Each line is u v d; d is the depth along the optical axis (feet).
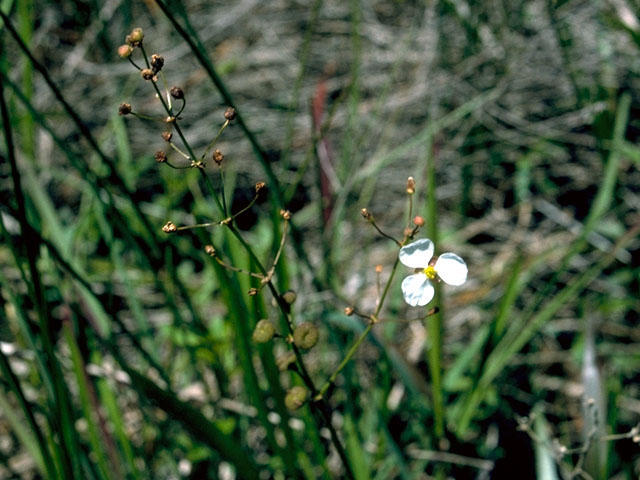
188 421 1.44
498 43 3.04
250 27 3.64
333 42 3.51
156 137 3.11
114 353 1.71
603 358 2.32
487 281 2.57
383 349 1.79
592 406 1.71
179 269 2.54
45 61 3.22
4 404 1.67
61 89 3.14
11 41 2.98
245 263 1.63
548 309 1.90
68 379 2.07
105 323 1.86
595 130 2.41
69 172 2.88
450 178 2.99
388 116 3.09
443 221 2.89
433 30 3.33
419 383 1.84
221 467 1.97
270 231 2.54
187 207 2.80
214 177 2.96
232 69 3.16
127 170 2.36
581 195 2.84
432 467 2.11
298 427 1.94
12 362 2.11
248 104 3.30
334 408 2.12
